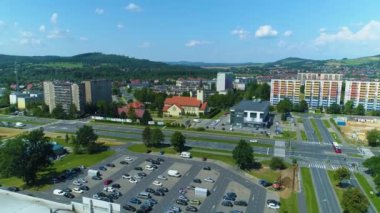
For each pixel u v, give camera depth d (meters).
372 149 133.88
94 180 97.50
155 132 130.25
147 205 79.31
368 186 94.44
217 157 119.88
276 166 108.00
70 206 36.78
